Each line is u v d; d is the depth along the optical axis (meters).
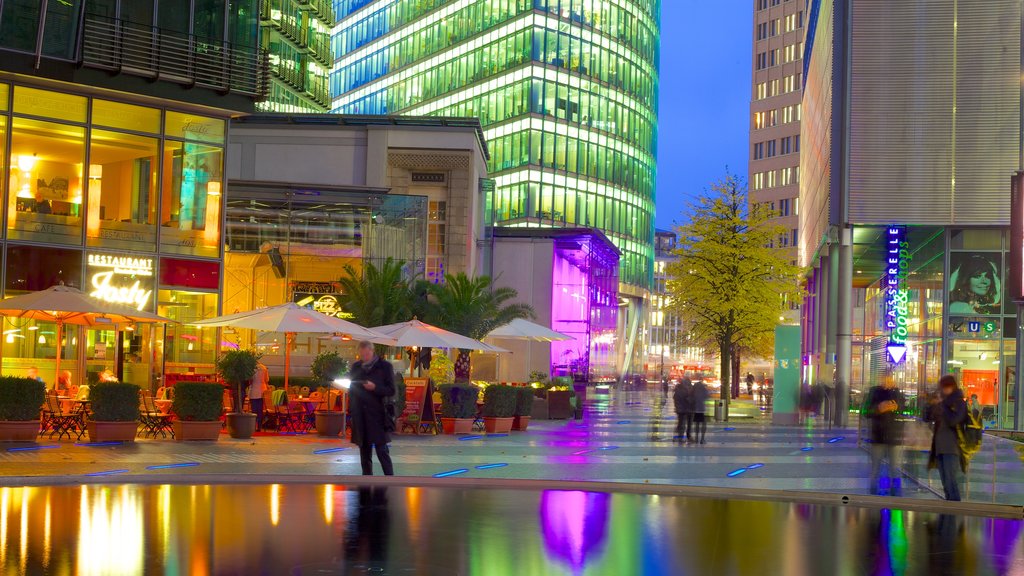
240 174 55.47
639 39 113.44
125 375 31.88
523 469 18.89
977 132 41.62
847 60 42.62
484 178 66.12
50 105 30.62
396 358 41.56
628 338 111.88
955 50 41.84
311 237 44.50
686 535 10.54
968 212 41.50
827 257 56.25
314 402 27.12
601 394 76.25
